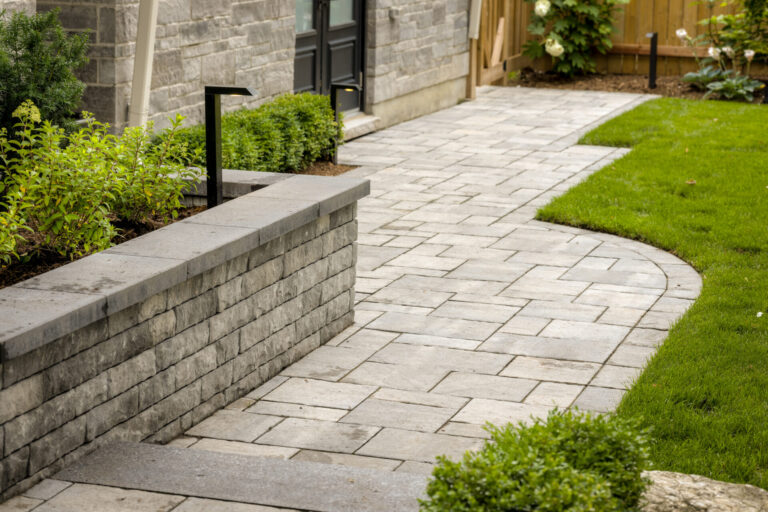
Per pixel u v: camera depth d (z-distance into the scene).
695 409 4.95
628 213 8.62
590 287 6.98
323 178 6.21
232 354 5.12
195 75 9.00
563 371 5.55
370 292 6.87
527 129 12.76
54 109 6.00
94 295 4.04
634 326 6.24
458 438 4.73
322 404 5.13
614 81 16.42
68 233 5.08
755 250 7.64
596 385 5.36
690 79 15.34
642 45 16.70
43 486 3.92
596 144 11.84
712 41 15.71
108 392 4.29
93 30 7.96
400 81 13.09
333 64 12.02
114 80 8.02
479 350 5.85
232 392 5.16
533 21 16.58
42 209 5.07
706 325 6.08
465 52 14.77
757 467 4.36
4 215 4.87
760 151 11.03
